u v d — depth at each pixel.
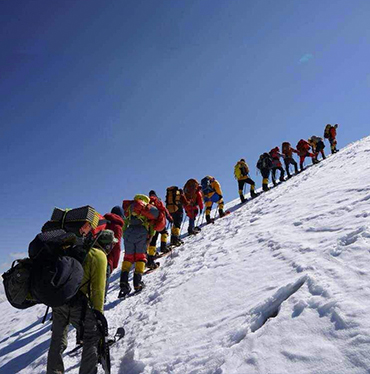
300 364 1.64
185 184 9.48
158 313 3.60
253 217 6.36
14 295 2.36
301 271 2.62
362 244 2.57
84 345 2.54
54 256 2.43
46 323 5.84
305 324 1.90
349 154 9.61
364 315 1.72
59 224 2.86
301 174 11.26
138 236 5.29
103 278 2.72
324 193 5.23
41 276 2.31
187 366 2.26
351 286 2.03
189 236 9.00
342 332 1.69
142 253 5.32
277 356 1.78
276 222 4.77
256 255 3.70
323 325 1.82
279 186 10.88
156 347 2.82
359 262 2.31
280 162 12.75
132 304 4.64
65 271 2.33
